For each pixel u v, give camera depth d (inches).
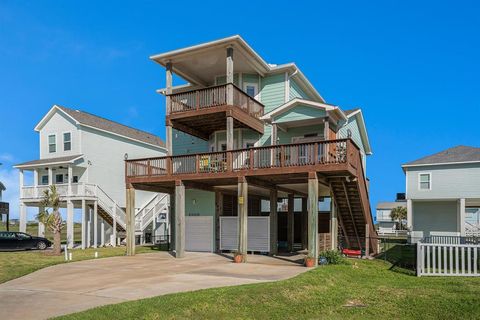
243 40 661.9
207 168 652.1
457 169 1010.7
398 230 2193.7
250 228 711.1
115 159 1171.3
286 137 725.9
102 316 265.7
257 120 751.1
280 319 291.4
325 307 326.3
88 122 1100.5
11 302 320.2
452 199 1030.4
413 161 1072.2
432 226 1107.3
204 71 787.4
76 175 1077.8
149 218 1087.0
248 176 606.9
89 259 634.8
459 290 377.1
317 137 695.1
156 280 419.5
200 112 680.4
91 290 367.2
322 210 954.1
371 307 326.0
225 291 338.6
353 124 920.9
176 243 654.5
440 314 303.6
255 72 784.9
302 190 809.5
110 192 1143.6
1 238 823.7
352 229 731.4
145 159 698.8
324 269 490.6
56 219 759.7
